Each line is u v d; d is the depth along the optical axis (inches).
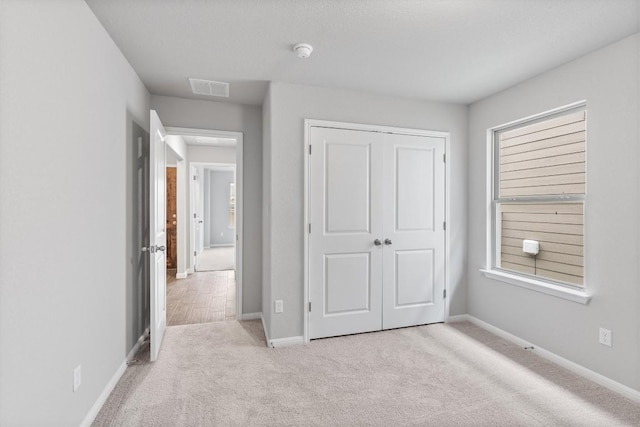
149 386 81.5
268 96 110.5
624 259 78.7
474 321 128.1
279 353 101.3
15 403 44.5
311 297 111.5
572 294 88.9
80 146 62.8
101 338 73.2
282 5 66.6
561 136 97.6
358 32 77.3
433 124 126.1
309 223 110.9
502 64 93.9
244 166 132.6
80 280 63.0
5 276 42.6
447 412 71.8
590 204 86.5
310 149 110.7
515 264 113.7
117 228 83.3
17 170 44.9
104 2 64.9
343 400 76.2
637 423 68.1
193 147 219.3
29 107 47.4
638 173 75.9
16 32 44.4
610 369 81.4
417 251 125.0
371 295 118.9
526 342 105.2
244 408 72.9
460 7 67.1
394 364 94.0
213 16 70.5
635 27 73.8
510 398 77.2
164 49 85.4
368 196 118.0
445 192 128.3
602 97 83.3
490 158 121.7
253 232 134.0
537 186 105.3
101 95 72.9
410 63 93.7
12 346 43.9
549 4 65.7
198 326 124.9
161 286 109.7
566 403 75.2
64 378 57.1
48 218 52.1
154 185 95.6
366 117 117.2
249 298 134.1
